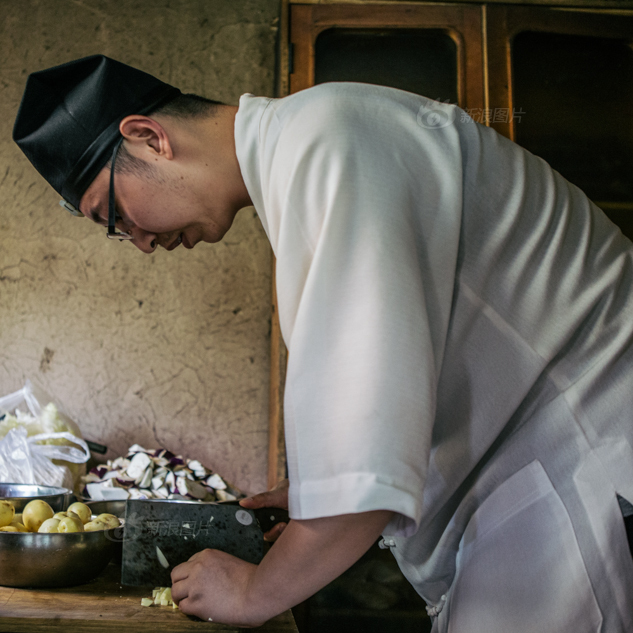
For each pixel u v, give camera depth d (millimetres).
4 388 1796
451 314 663
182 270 1879
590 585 631
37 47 1915
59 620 718
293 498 568
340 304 581
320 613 1422
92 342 1830
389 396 542
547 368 683
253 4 1973
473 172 685
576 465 663
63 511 1032
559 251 698
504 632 651
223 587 672
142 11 1948
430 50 1623
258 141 741
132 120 759
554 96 1625
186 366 1845
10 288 1834
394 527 575
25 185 1875
